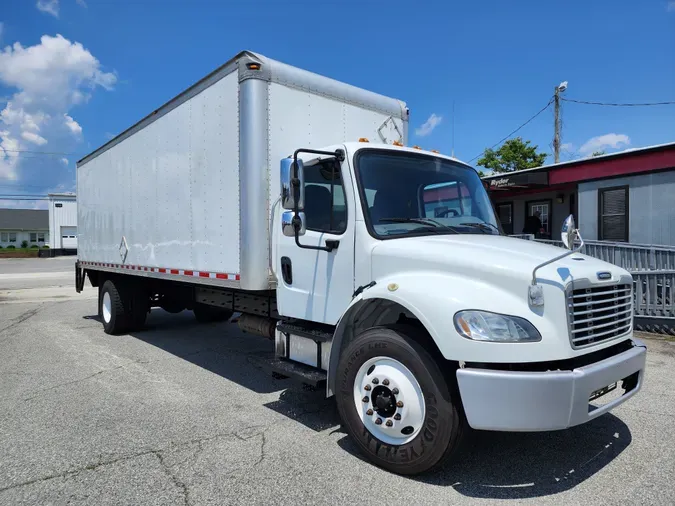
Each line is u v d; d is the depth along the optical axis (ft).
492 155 86.89
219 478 11.14
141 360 22.63
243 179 15.88
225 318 33.68
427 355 10.55
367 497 10.21
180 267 20.27
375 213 13.08
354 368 11.87
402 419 10.88
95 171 29.63
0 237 208.44
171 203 20.85
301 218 12.97
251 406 16.17
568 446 12.66
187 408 15.98
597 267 11.40
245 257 15.87
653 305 26.81
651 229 35.14
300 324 15.14
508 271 10.27
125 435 13.70
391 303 12.17
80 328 31.65
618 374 10.57
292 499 10.18
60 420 14.89
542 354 9.68
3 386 18.52
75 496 10.43
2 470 11.65
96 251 29.76
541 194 48.16
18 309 41.86
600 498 10.09
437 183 14.76
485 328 9.80
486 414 9.60
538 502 9.96
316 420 14.88
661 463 11.66
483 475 11.12
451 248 11.49
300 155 15.56
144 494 10.48
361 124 18.72
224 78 17.04
